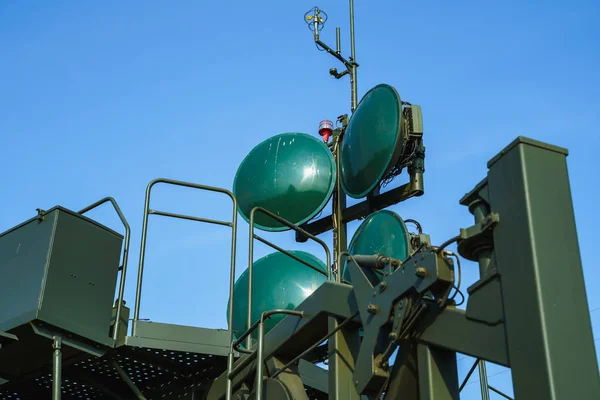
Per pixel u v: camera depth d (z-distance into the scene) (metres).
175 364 8.31
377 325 6.10
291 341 7.43
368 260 6.48
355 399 6.69
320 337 7.36
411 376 5.89
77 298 7.46
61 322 7.24
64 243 7.55
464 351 5.31
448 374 5.67
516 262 4.93
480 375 8.16
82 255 7.66
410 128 11.06
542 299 4.72
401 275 5.94
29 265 7.47
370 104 11.52
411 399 5.88
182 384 8.54
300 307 7.40
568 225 4.98
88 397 9.17
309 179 12.35
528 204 4.94
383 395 6.20
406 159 11.26
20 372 8.21
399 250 9.88
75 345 7.36
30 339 7.35
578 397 4.54
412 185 11.23
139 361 8.15
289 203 12.41
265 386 7.44
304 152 12.56
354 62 13.95
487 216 5.22
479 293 5.25
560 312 4.72
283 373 7.50
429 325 5.68
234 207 8.37
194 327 7.91
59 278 7.39
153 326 7.73
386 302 6.06
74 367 8.41
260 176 12.77
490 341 5.10
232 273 8.15
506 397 7.99
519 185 5.02
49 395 8.95
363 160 11.39
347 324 6.87
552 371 4.55
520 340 4.78
